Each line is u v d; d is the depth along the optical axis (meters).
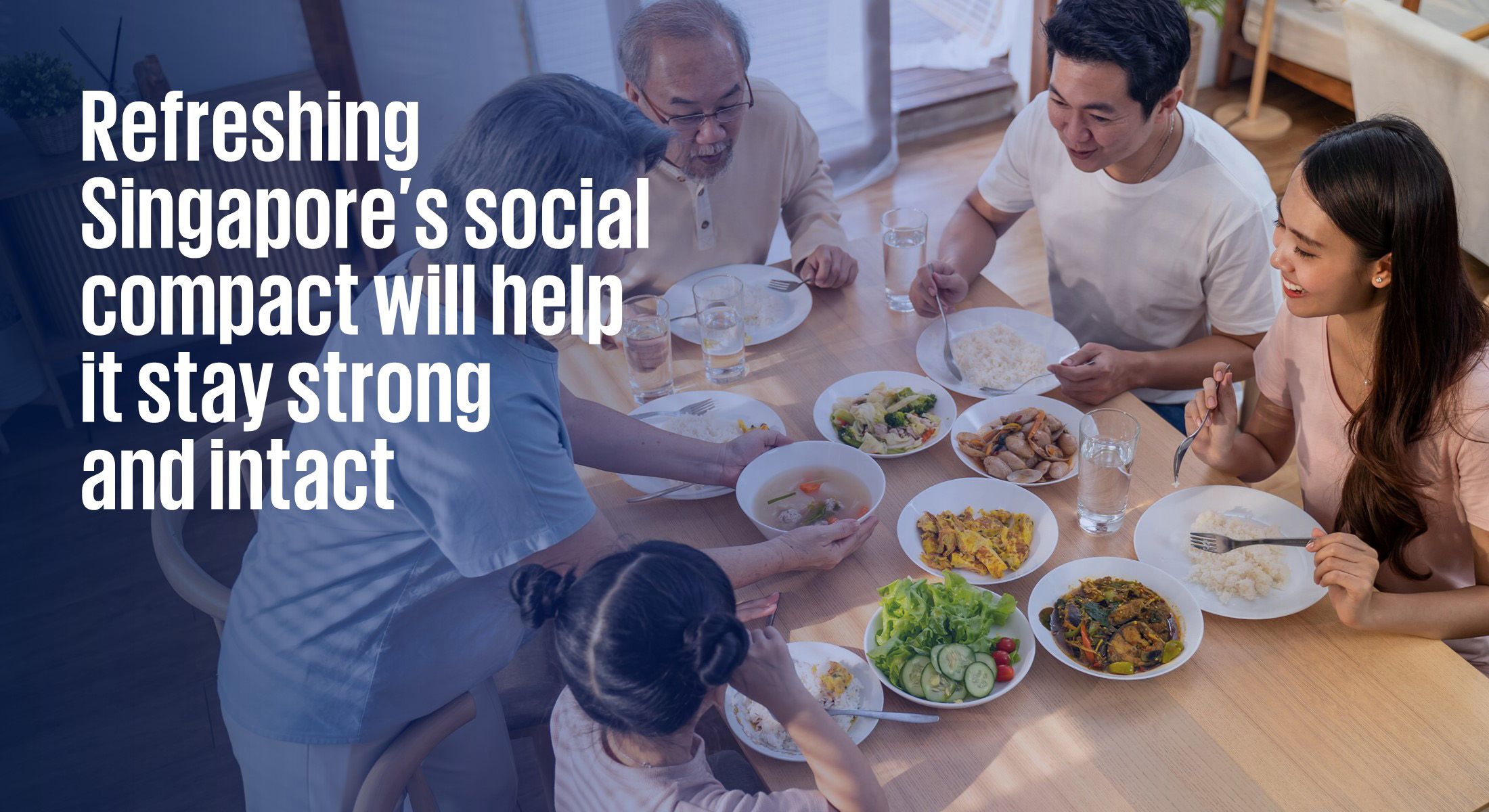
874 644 1.33
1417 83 3.40
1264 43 4.34
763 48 4.11
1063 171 2.06
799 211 2.35
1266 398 1.63
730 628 0.99
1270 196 1.91
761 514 1.56
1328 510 1.57
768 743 1.24
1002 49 4.98
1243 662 1.28
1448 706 1.20
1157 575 1.38
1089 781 1.16
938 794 1.17
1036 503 1.51
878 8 4.14
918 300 1.97
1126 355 1.78
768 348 1.95
